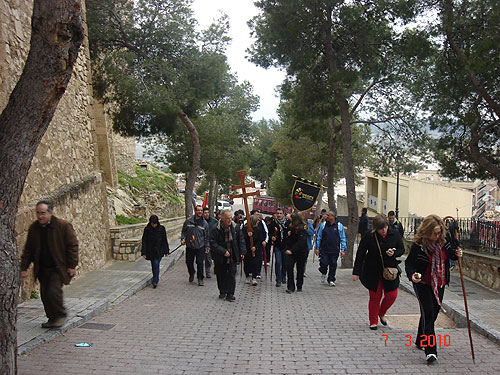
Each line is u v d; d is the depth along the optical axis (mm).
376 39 15109
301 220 10688
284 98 18531
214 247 9555
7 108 3957
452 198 33500
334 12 15617
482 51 11508
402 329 7004
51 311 6465
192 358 5516
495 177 15031
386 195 42719
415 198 34875
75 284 10930
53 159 11414
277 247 11766
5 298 3787
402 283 11477
